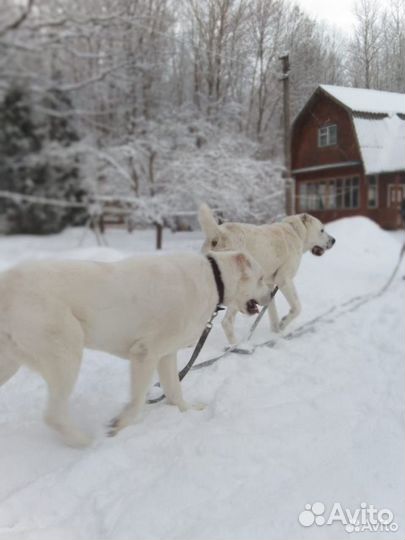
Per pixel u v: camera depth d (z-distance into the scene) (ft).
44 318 8.85
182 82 24.90
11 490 8.07
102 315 9.45
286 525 6.93
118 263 10.04
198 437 9.62
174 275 10.16
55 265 9.41
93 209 17.07
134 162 25.63
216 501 7.62
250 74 23.66
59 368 9.02
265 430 9.97
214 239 16.33
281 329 18.44
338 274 28.84
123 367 14.26
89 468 8.48
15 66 15.24
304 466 8.75
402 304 21.89
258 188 33.32
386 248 33.04
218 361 14.49
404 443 9.57
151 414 10.83
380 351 15.96
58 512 7.56
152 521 7.13
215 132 30.32
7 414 10.87
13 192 14.97
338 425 10.30
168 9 21.16
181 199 32.94
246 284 11.47
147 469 8.66
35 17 15.35
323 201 22.68
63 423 9.25
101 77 17.99
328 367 14.30
